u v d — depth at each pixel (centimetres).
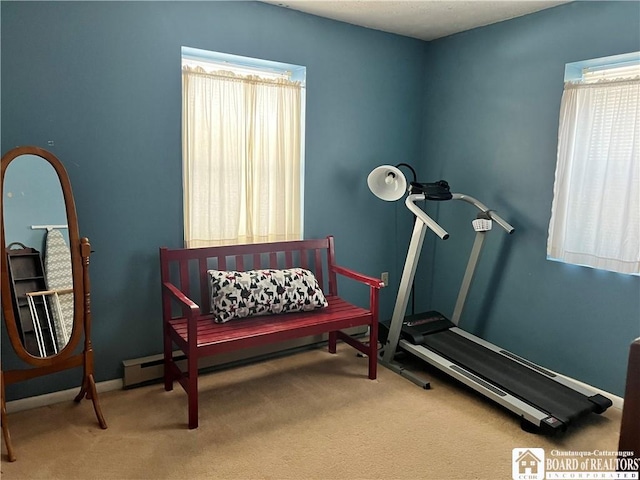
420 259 414
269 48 315
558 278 311
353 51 355
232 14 298
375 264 394
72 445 229
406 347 322
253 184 331
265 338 266
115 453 224
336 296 347
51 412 259
